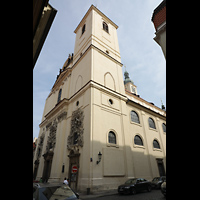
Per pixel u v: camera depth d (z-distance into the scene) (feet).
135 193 36.63
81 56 74.28
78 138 50.55
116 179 44.86
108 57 73.97
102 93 58.39
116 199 30.55
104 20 91.40
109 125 53.52
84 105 55.62
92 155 42.73
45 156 71.41
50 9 18.30
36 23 17.25
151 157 65.51
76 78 74.02
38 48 21.39
